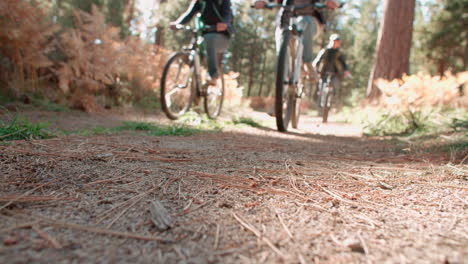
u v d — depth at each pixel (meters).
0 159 1.31
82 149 1.66
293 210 0.97
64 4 7.83
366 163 1.79
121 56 5.68
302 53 3.74
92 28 5.34
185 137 2.60
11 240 0.67
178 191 1.11
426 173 1.51
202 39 4.52
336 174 1.49
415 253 0.68
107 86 5.89
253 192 1.14
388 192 1.21
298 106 4.39
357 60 28.55
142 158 1.59
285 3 3.56
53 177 1.17
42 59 4.59
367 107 6.82
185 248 0.68
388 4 8.38
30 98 4.39
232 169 1.48
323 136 3.56
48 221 0.79
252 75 31.02
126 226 0.79
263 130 3.82
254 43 29.38
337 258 0.65
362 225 0.86
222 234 0.77
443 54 18.28
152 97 6.80
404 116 4.11
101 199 0.98
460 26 17.31
